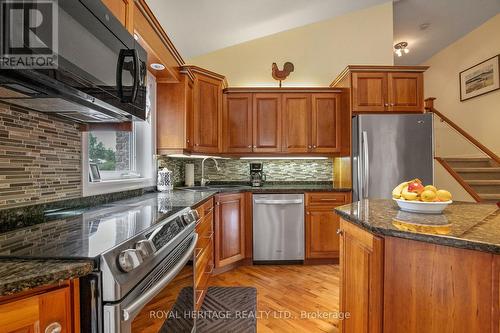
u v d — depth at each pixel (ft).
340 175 10.82
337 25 12.16
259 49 12.09
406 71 9.96
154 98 8.22
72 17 2.69
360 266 3.91
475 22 14.46
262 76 12.08
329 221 9.70
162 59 6.92
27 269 2.02
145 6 5.50
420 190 4.39
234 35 11.02
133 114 4.13
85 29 2.91
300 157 11.18
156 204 5.39
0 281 1.79
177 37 9.42
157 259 3.07
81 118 4.42
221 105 10.43
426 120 9.18
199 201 6.02
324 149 10.65
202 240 6.61
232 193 9.36
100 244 2.55
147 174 8.11
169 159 10.03
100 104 3.38
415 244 3.12
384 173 9.14
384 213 4.25
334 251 9.69
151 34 6.12
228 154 10.80
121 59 3.67
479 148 14.11
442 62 17.60
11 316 1.86
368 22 12.14
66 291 2.13
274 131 10.69
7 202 3.51
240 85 12.02
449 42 16.60
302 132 10.66
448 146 15.30
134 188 7.06
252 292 7.59
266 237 9.73
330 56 12.14
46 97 3.11
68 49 2.64
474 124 15.14
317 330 5.83
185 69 8.47
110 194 5.85
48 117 4.22
